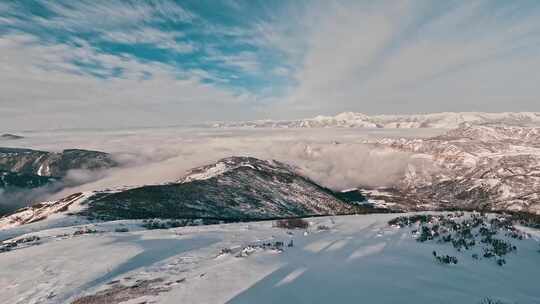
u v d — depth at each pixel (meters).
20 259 19.45
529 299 11.48
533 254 17.08
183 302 11.24
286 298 11.10
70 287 14.58
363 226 26.62
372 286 12.21
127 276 15.65
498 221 24.28
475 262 15.71
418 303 10.70
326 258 16.64
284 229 27.66
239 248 20.16
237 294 11.62
